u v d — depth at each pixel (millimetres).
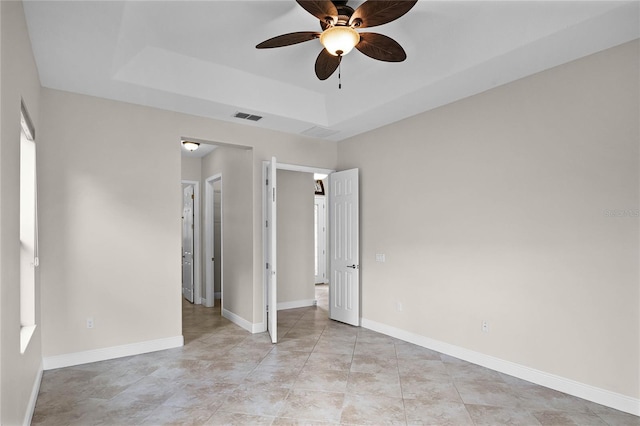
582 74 2959
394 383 3227
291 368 3564
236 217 5258
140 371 3457
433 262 4129
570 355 3012
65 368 3504
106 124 3793
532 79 3277
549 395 2992
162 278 4082
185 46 3365
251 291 4828
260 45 2650
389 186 4703
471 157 3762
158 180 4082
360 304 5137
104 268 3746
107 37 2711
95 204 3713
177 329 4172
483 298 3631
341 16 2457
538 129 3234
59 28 2557
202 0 2652
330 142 5562
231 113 4281
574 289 2994
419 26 3082
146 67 3426
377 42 2656
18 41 2135
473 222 3734
